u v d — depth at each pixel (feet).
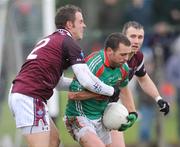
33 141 59.93
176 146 100.27
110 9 110.01
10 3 102.83
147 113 98.84
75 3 118.42
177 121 101.04
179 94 101.50
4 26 102.58
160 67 99.25
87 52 106.01
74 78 63.36
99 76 62.28
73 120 63.72
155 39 103.86
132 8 108.47
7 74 101.60
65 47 60.49
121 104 64.28
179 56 102.27
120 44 61.16
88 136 62.49
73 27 61.77
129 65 65.51
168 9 108.06
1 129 100.32
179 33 104.58
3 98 100.83
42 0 104.17
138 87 99.40
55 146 63.26
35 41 103.55
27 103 59.72
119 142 65.31
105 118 63.41
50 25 103.65
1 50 102.01
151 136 99.25
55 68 60.54
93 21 111.55
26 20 104.12
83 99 62.39
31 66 60.34
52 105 96.48
